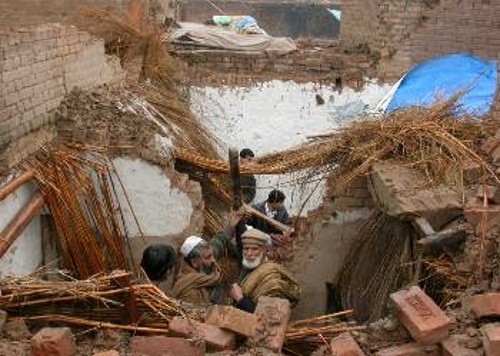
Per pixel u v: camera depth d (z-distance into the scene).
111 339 4.43
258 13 28.62
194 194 7.63
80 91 8.04
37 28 7.13
